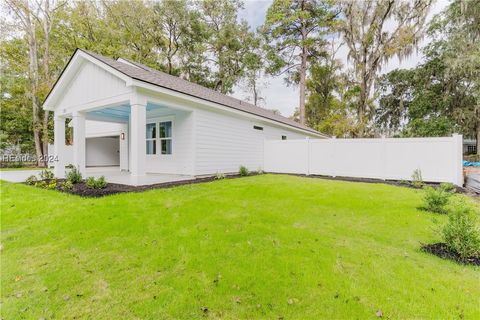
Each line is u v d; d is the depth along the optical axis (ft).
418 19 48.08
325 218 13.41
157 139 32.12
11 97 51.70
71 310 6.17
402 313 5.98
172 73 72.43
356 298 6.55
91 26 58.08
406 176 26.63
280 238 10.50
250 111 37.29
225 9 71.10
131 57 62.08
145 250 9.36
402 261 8.48
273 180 27.40
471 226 9.00
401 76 65.77
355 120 61.77
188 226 11.78
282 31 61.87
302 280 7.38
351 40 56.49
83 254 9.09
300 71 67.87
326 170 32.37
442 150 24.77
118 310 6.19
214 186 22.50
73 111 26.99
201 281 7.39
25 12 45.29
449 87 57.06
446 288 6.93
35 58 47.88
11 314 6.00
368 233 11.19
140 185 21.43
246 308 6.26
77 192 18.75
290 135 51.19
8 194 18.16
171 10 63.57
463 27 50.03
